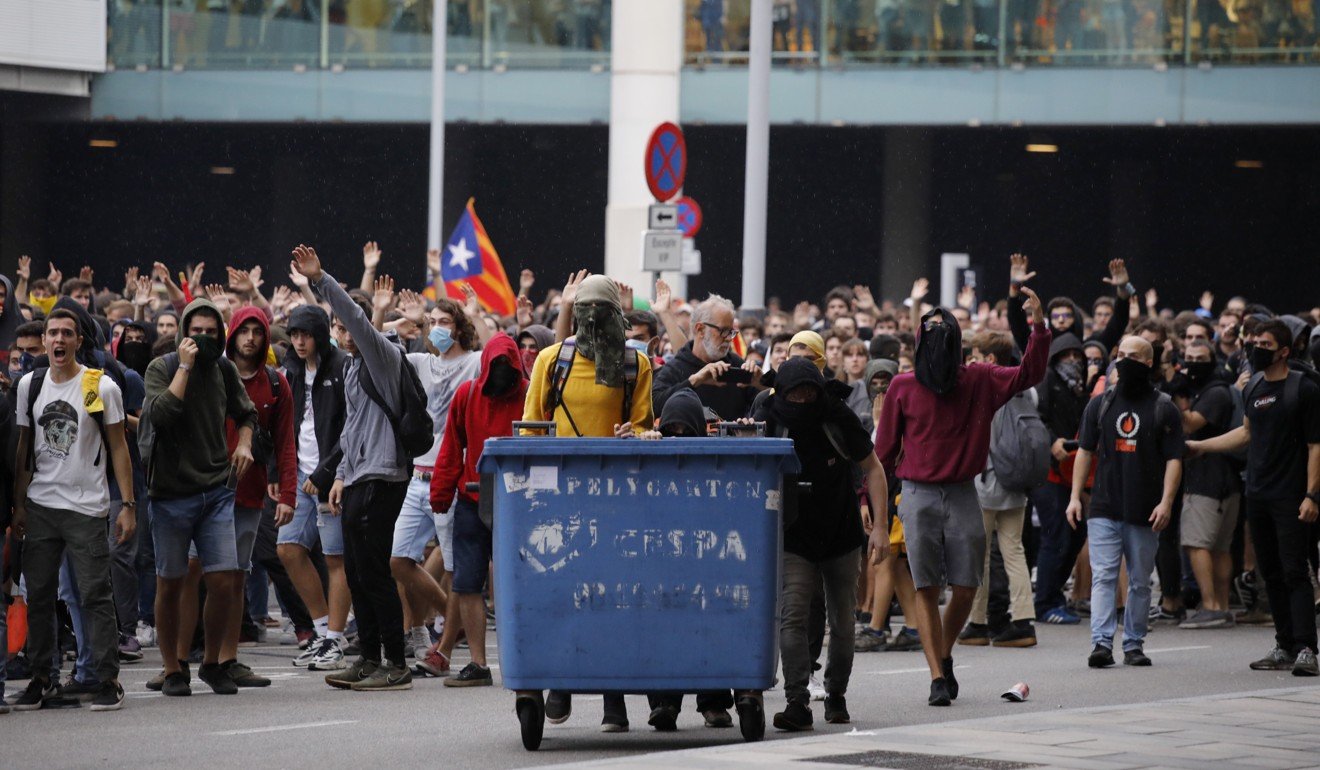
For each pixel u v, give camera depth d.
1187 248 122.19
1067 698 31.73
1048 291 124.50
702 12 89.12
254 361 32.69
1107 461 36.19
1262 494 34.97
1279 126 83.50
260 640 40.50
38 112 95.56
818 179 121.38
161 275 46.00
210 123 96.31
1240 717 27.55
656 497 25.00
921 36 85.38
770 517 25.11
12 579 32.31
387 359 31.41
